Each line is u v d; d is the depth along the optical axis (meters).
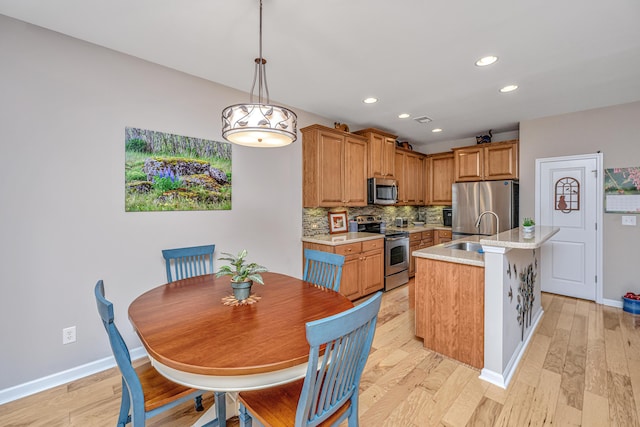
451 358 2.37
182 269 2.50
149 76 2.42
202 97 2.73
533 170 4.00
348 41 2.09
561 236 3.83
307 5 1.70
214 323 1.36
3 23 1.83
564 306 3.48
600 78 2.70
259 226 3.22
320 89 2.96
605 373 2.12
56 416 1.74
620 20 1.84
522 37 2.04
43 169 1.98
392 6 1.71
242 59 2.34
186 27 1.92
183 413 1.76
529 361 2.30
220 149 2.87
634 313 3.22
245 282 1.67
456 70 2.54
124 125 2.30
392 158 4.54
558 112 3.70
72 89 2.07
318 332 0.91
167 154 2.52
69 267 2.09
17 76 1.88
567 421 1.67
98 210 2.20
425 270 2.53
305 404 0.98
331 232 4.10
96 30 1.96
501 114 3.79
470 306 2.25
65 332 2.08
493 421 1.68
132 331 2.38
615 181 3.44
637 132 3.30
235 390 1.09
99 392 1.97
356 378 1.23
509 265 2.18
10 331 1.89
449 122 4.16
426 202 5.59
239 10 1.74
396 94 3.09
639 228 3.31
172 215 2.56
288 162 3.53
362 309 1.04
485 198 4.29
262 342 1.18
